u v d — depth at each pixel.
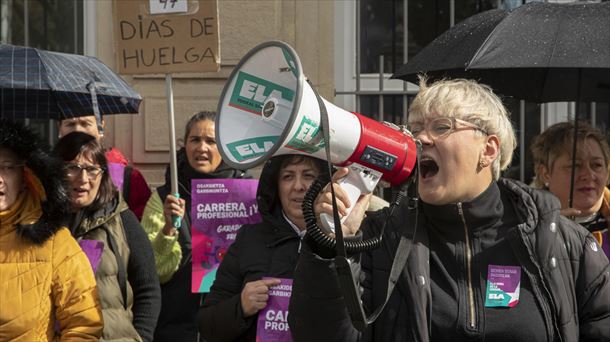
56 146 3.72
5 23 5.64
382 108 5.50
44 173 3.26
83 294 3.22
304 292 2.11
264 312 3.00
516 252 2.40
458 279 2.39
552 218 2.45
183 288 4.20
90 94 3.80
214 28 4.10
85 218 3.68
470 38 3.44
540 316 2.36
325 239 2.04
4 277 3.16
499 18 3.45
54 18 5.61
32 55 3.71
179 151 4.56
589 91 3.95
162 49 4.11
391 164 2.07
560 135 3.69
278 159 3.18
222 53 5.42
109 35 5.51
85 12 5.52
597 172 3.64
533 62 3.21
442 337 2.33
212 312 3.11
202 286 3.96
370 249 2.07
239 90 1.99
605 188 3.74
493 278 2.38
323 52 5.48
